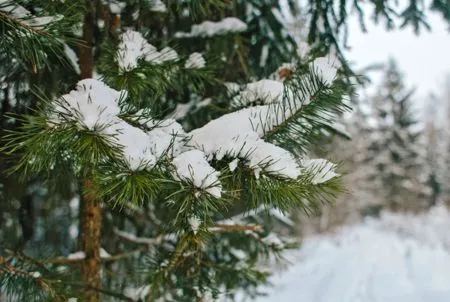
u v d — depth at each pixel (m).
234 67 2.74
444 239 17.36
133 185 0.97
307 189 1.16
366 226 27.58
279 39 2.71
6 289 1.60
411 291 8.25
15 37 1.20
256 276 2.24
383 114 34.19
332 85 1.24
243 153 1.18
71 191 2.66
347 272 10.32
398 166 33.56
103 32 2.13
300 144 1.39
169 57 1.64
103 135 0.96
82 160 1.00
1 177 2.27
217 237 2.65
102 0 1.96
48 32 1.16
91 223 2.11
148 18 2.12
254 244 2.65
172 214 1.26
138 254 2.84
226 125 1.30
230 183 1.20
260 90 1.56
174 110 2.34
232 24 2.43
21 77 2.10
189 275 1.99
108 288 2.44
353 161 26.22
